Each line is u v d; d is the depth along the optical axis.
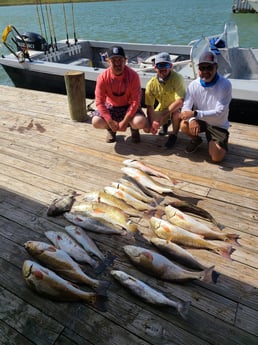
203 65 2.83
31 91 5.91
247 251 2.19
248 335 1.66
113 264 2.14
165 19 21.27
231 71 4.92
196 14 22.61
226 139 3.13
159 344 1.63
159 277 2.00
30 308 1.85
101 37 16.03
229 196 2.79
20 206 2.74
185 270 1.98
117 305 1.85
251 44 13.17
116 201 2.68
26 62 6.10
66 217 2.53
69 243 2.21
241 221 2.48
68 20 22.69
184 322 1.74
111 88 3.42
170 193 2.83
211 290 1.92
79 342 1.66
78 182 3.08
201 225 2.35
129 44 6.95
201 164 3.30
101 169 3.29
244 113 4.55
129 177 3.02
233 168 3.20
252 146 3.58
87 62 6.66
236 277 2.00
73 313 1.81
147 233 2.40
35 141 3.98
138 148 3.70
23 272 1.94
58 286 1.86
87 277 1.95
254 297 1.86
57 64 5.88
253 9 20.28
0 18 25.23
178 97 3.36
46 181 3.11
